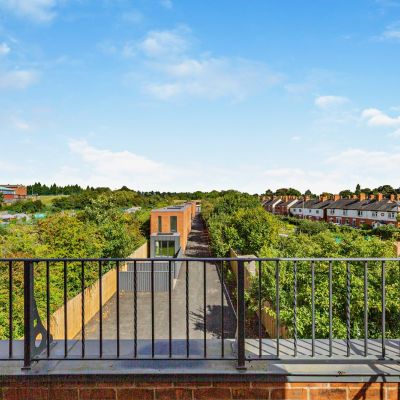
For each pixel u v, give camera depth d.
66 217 16.17
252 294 11.25
